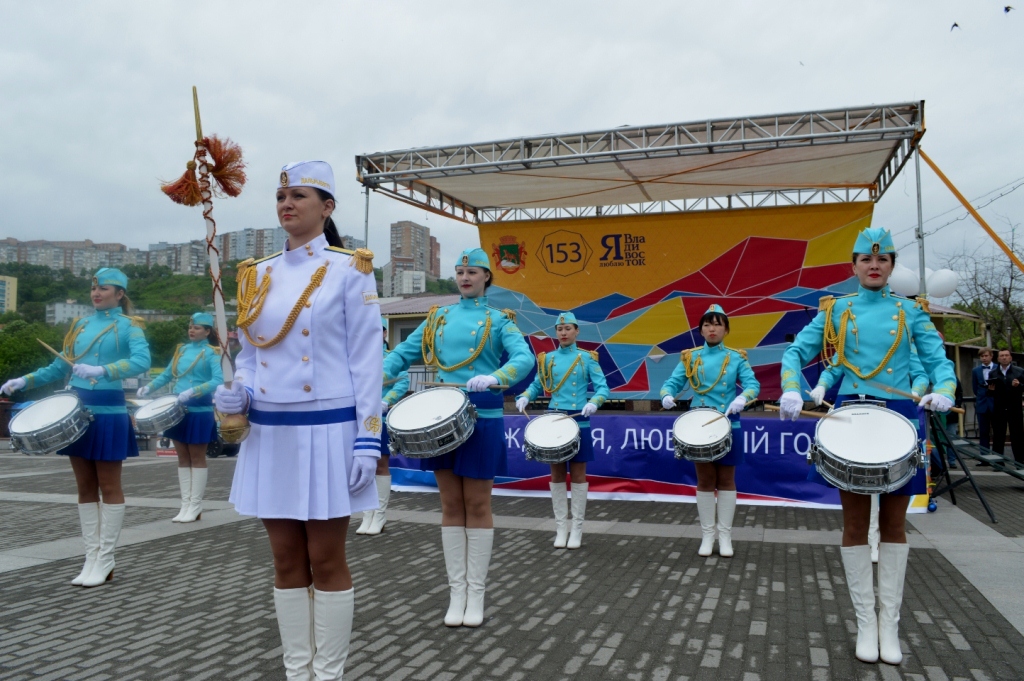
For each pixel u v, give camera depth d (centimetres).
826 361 445
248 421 285
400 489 1029
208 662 381
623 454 942
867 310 429
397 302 2367
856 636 416
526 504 922
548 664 375
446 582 541
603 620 447
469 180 1117
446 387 478
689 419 661
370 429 287
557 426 686
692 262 1159
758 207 1130
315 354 288
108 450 532
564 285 1212
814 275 1113
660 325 1173
